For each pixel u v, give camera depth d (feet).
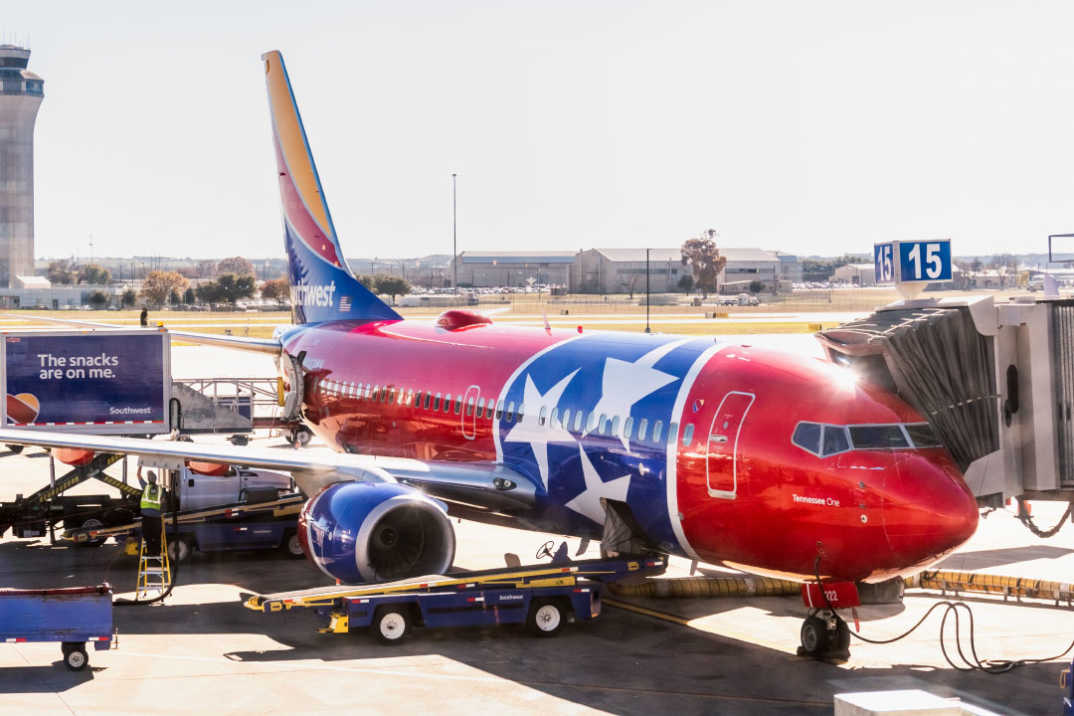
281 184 125.39
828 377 65.16
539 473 78.23
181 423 116.06
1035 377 66.44
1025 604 76.89
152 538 87.40
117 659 65.10
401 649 67.26
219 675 62.08
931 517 59.31
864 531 60.13
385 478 76.69
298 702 57.67
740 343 73.51
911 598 79.15
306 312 122.93
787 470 62.44
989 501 66.85
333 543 72.23
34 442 79.36
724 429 65.57
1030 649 67.10
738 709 56.65
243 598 79.30
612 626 72.38
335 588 68.39
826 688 59.98
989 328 65.92
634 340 79.87
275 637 69.77
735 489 64.54
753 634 70.54
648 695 58.75
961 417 65.05
